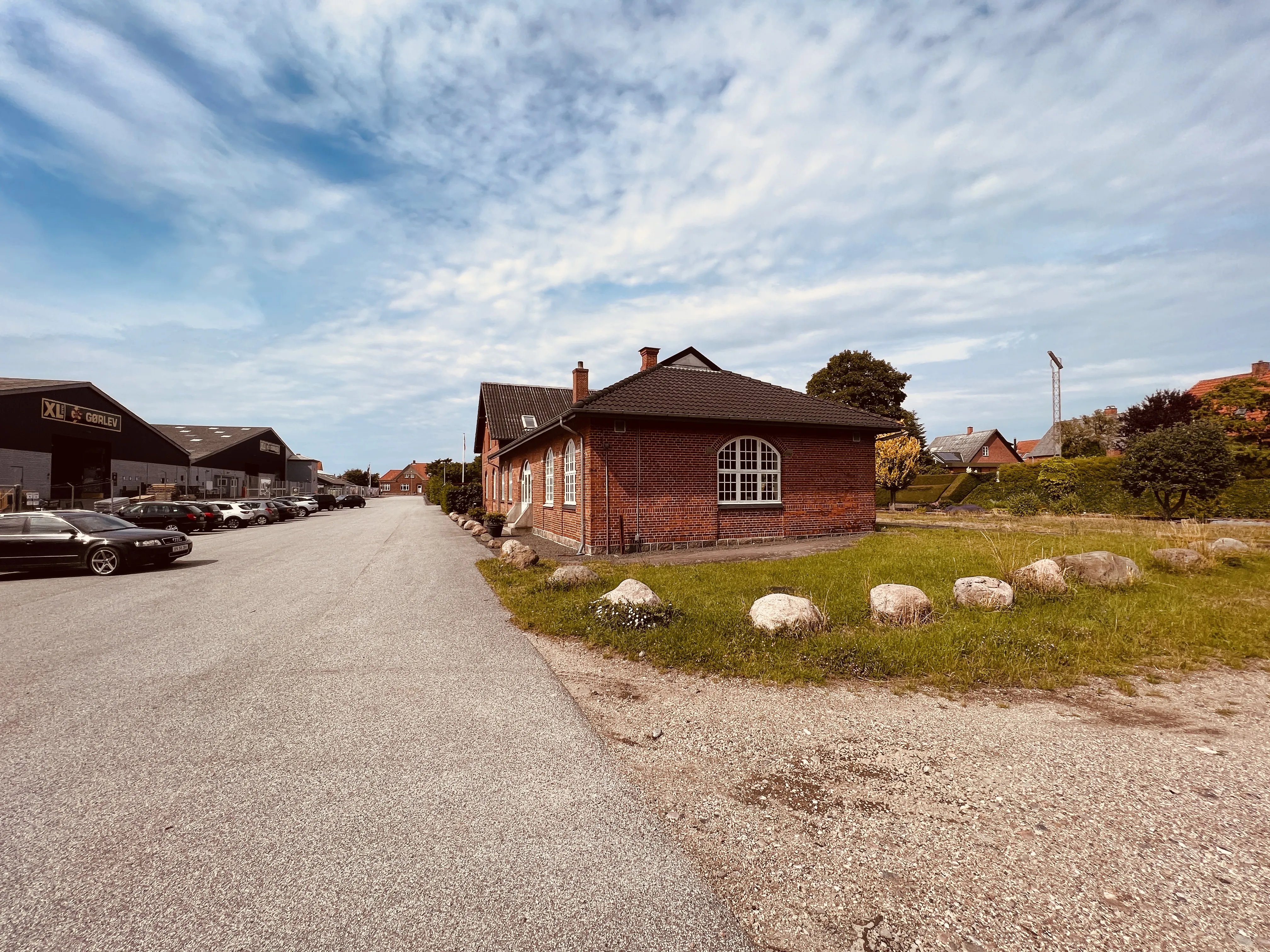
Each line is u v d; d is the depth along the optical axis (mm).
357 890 2555
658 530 14625
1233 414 28406
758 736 4266
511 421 33938
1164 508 21094
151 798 3363
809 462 16484
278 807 3256
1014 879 2656
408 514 41812
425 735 4258
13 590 10953
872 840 2980
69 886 2596
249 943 2248
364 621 7848
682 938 2291
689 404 15195
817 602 7840
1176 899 2506
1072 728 4379
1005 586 7574
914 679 5414
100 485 34656
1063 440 51969
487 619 7996
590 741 4156
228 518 31047
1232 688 5188
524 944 2244
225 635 7164
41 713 4680
